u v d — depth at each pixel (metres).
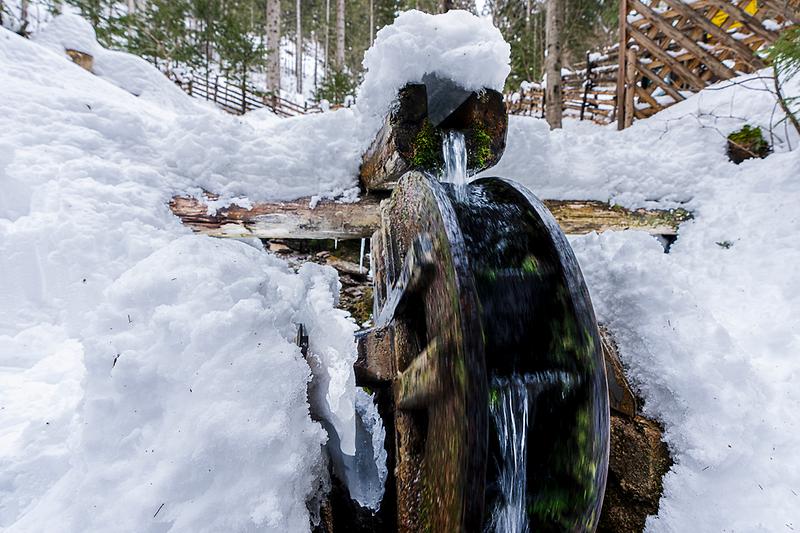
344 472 2.24
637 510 2.30
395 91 2.23
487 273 1.97
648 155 4.07
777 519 1.86
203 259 2.16
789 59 3.83
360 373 2.29
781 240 3.22
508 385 1.79
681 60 6.54
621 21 6.82
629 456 2.38
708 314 2.51
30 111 3.04
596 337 1.79
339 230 3.25
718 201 3.80
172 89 9.88
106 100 3.74
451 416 1.56
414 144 2.21
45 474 1.71
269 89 15.45
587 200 3.79
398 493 2.07
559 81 8.00
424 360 1.83
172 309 1.86
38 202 2.68
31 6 9.21
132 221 2.75
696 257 3.57
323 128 3.29
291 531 1.54
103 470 1.53
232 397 1.68
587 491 1.74
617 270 2.79
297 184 3.17
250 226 3.10
